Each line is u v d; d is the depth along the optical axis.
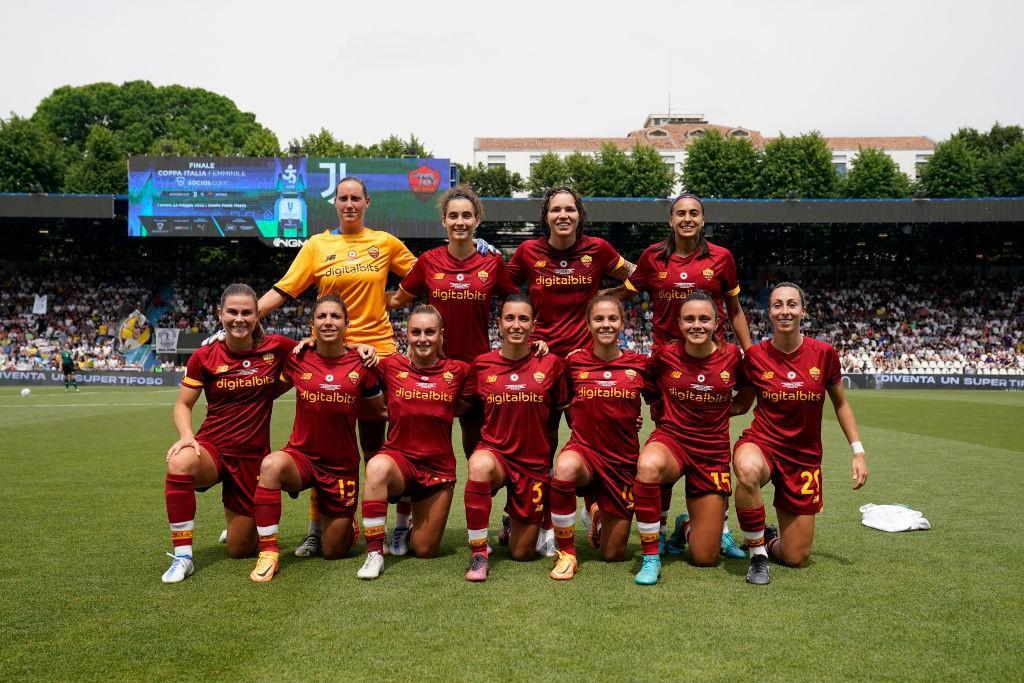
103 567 4.85
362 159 31.31
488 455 4.91
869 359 34.91
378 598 4.25
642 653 3.44
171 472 4.72
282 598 4.24
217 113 61.94
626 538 5.14
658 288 5.91
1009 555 5.18
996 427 14.52
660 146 72.50
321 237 6.00
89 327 36.12
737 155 42.09
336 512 5.11
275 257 39.97
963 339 36.28
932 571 4.79
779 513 4.99
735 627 3.78
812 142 41.66
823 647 3.51
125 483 7.94
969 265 40.47
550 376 5.10
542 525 5.38
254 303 5.11
